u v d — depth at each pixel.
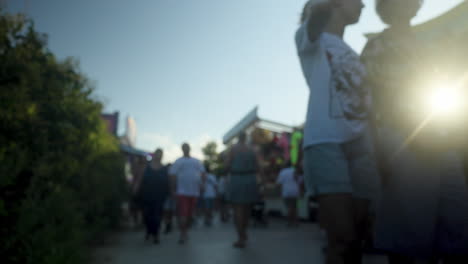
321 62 2.08
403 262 1.99
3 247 2.89
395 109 1.98
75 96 5.20
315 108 2.01
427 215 1.84
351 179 2.00
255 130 12.30
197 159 7.50
